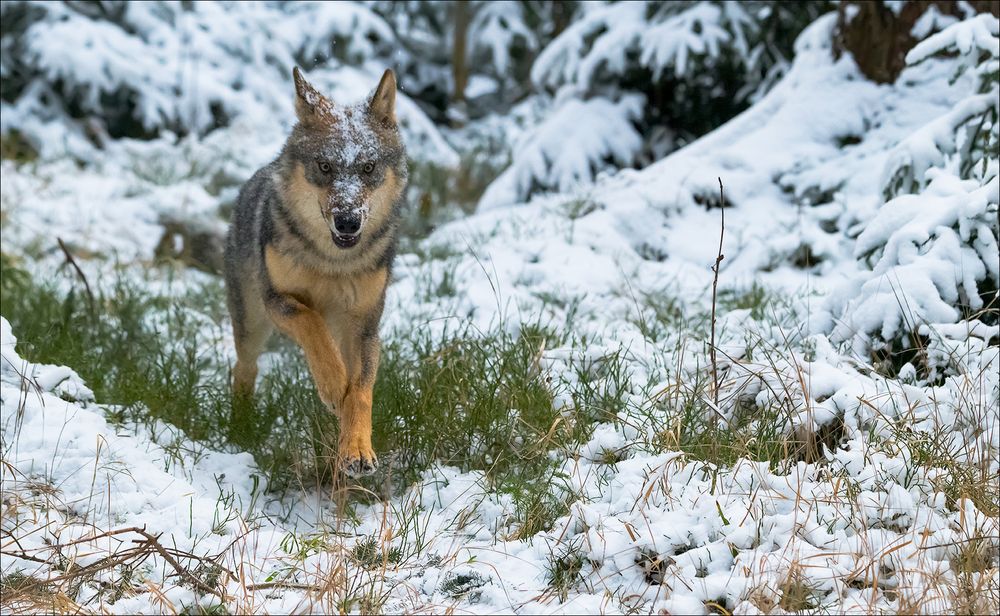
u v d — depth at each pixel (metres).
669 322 14.91
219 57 30.91
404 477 10.71
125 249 20.34
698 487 9.22
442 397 11.54
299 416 11.70
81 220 21.31
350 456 10.07
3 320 11.99
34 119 28.38
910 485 9.12
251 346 12.50
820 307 12.82
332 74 31.94
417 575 8.61
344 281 11.16
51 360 12.72
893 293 11.42
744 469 9.29
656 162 22.41
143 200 22.22
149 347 13.83
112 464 10.08
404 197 11.94
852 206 17.44
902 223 12.27
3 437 10.39
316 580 8.17
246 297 12.29
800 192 18.58
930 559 8.16
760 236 17.92
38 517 9.24
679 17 22.88
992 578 7.72
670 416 10.47
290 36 32.22
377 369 12.15
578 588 8.27
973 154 13.78
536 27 35.50
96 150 28.67
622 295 16.34
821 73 20.02
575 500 9.48
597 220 19.02
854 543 8.25
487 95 37.88
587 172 22.81
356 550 9.02
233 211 13.00
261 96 30.83
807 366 10.91
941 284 11.52
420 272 17.92
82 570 8.10
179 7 31.28
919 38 18.77
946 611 7.43
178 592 8.09
